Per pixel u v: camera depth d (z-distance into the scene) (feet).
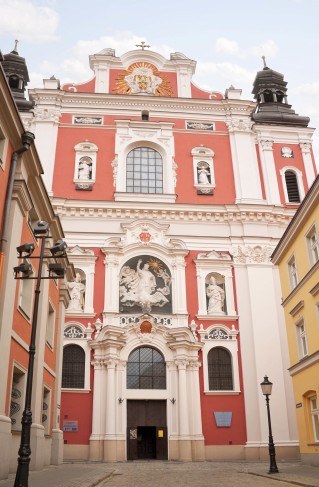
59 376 72.23
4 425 42.34
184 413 90.33
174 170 113.60
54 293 70.49
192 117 120.47
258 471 60.39
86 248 103.91
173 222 107.76
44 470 55.72
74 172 111.14
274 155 119.24
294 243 72.79
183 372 93.25
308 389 66.23
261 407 93.04
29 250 41.83
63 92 117.80
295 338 71.97
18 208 49.42
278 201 113.60
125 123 117.08
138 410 92.73
